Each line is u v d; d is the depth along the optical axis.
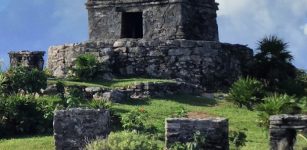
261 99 20.56
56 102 18.59
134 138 12.53
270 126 12.45
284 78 23.77
